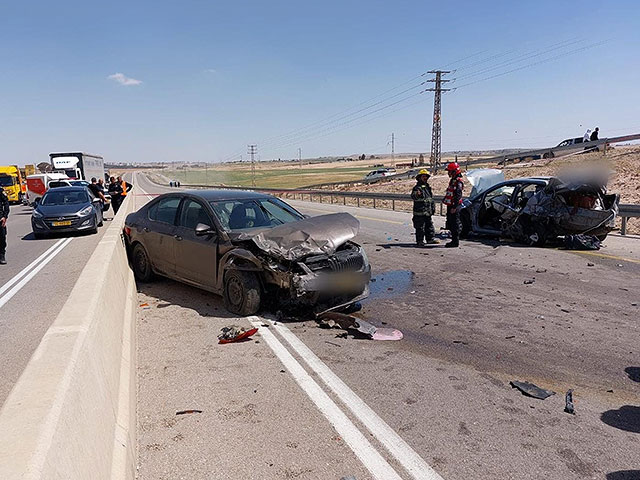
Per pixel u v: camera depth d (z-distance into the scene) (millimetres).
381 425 3531
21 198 37938
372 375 4398
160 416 3682
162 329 5719
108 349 3207
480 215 12375
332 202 31312
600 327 5605
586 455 3145
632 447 3227
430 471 2988
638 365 4551
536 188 11398
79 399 2031
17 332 6031
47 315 6746
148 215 8055
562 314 6125
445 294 7207
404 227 15562
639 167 22234
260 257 5902
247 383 4250
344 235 6215
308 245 5910
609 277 8039
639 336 5289
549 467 3021
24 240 15820
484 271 8711
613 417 3627
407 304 6719
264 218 6996
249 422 3584
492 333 5484
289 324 5855
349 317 5633
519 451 3195
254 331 5434
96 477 2020
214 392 4078
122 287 5738
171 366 4641
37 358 2189
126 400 3379
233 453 3189
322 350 5012
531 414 3680
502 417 3639
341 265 5980
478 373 4426
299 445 3279
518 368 4527
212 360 4773
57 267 10492
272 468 3025
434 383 4223
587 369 4480
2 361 5055
